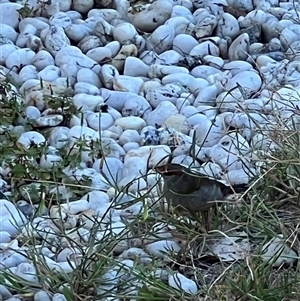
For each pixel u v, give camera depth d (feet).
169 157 5.24
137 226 4.63
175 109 5.78
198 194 4.46
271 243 4.46
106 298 4.15
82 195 5.00
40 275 4.23
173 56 6.31
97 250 4.30
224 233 4.47
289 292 4.11
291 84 6.00
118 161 5.26
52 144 5.45
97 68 6.18
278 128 4.95
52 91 5.88
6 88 5.76
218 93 5.94
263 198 4.73
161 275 4.32
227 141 5.30
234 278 4.26
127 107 5.82
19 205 4.88
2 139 5.33
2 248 4.50
